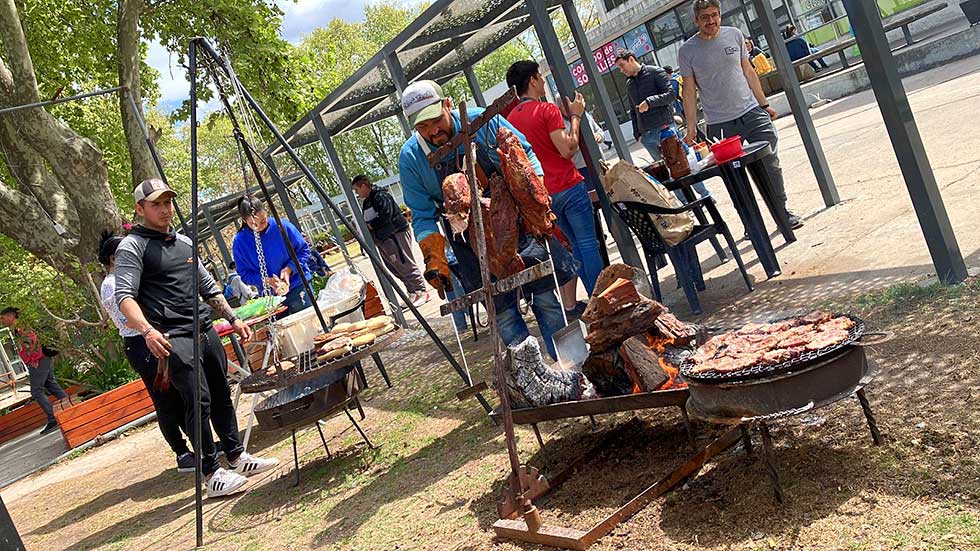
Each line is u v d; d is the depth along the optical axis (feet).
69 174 40.93
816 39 75.20
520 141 14.42
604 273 12.61
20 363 94.89
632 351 11.93
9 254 59.77
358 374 19.80
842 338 9.71
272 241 27.07
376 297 36.22
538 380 12.78
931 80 46.16
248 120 18.98
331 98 32.04
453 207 13.87
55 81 55.06
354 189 38.68
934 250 14.98
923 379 11.58
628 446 13.10
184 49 50.90
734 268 22.26
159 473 24.79
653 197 18.98
